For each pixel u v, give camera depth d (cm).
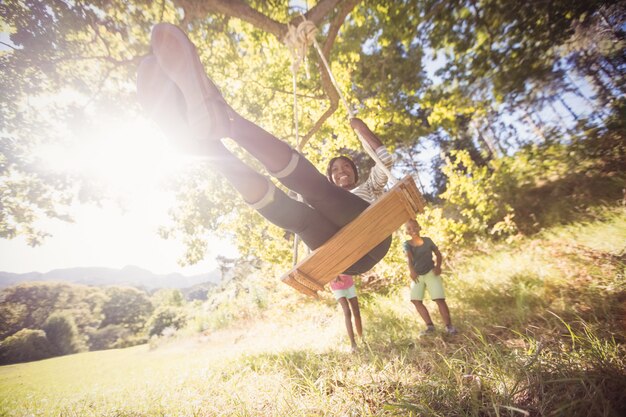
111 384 677
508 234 995
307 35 274
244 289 1739
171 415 328
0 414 537
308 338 620
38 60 517
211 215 766
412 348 372
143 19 527
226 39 639
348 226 161
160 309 3856
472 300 513
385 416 208
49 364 2203
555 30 880
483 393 205
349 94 784
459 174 875
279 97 786
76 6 491
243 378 403
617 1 1003
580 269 459
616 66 1160
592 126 1115
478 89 898
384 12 661
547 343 262
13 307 5638
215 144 139
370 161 1717
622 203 757
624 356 204
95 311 6275
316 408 247
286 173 146
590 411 160
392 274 752
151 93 134
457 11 738
